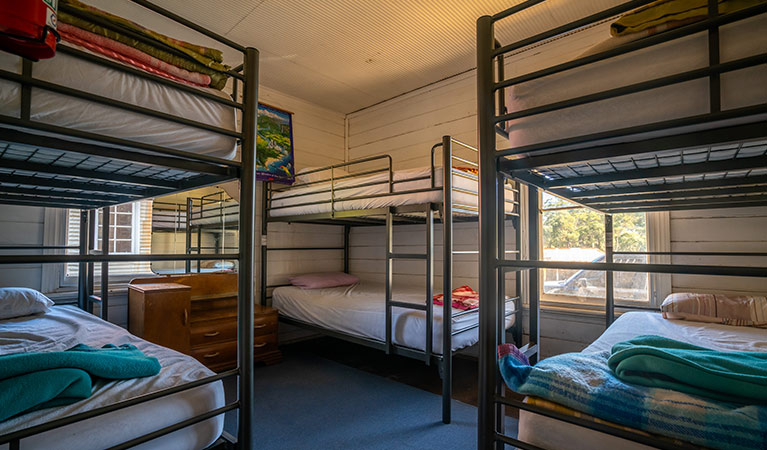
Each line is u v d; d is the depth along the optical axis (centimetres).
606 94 95
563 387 100
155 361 128
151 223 340
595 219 319
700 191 188
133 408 105
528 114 109
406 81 395
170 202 349
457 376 309
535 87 117
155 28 293
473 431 215
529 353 250
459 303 264
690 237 276
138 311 282
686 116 93
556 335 323
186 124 116
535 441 103
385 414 236
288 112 413
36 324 199
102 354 119
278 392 271
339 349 388
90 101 100
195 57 122
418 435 210
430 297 242
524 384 107
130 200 213
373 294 342
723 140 92
